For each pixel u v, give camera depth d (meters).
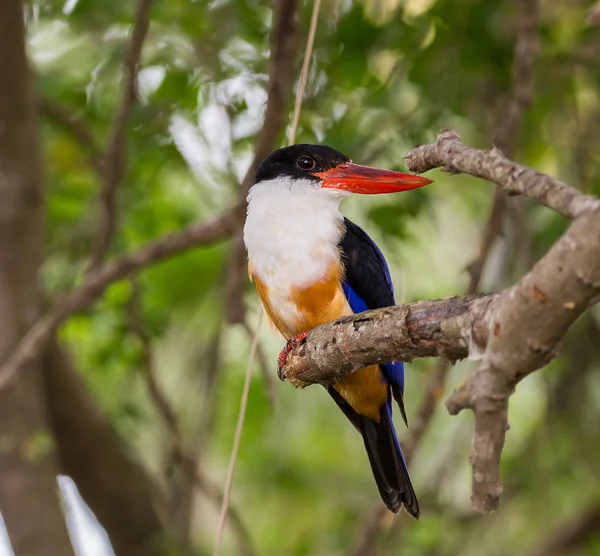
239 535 11.25
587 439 12.27
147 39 10.98
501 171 4.11
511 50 10.44
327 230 7.66
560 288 3.72
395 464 7.81
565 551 12.67
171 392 13.98
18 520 9.68
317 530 13.90
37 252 10.59
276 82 8.90
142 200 11.86
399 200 10.66
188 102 10.70
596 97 11.59
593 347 12.21
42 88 11.44
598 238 3.57
